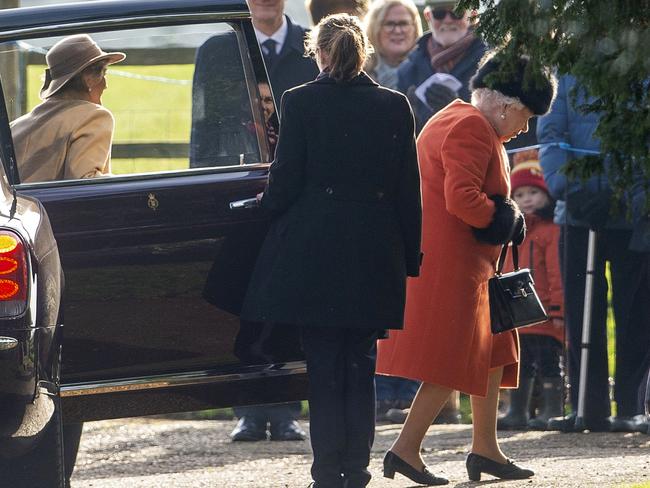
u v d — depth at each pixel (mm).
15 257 15586
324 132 18562
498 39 15773
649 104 15422
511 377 22297
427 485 21312
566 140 28906
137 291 18750
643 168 15844
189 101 19312
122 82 19234
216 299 18938
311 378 18812
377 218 18672
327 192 18562
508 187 21406
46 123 18984
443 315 21016
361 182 18625
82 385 18531
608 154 16125
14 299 15484
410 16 32031
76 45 19078
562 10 15125
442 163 21141
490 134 20938
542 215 30781
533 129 31281
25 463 15820
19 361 15438
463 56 31641
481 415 21922
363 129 18641
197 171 19156
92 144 19078
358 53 18859
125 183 18891
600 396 29047
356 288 18406
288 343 19266
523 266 30719
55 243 16922
